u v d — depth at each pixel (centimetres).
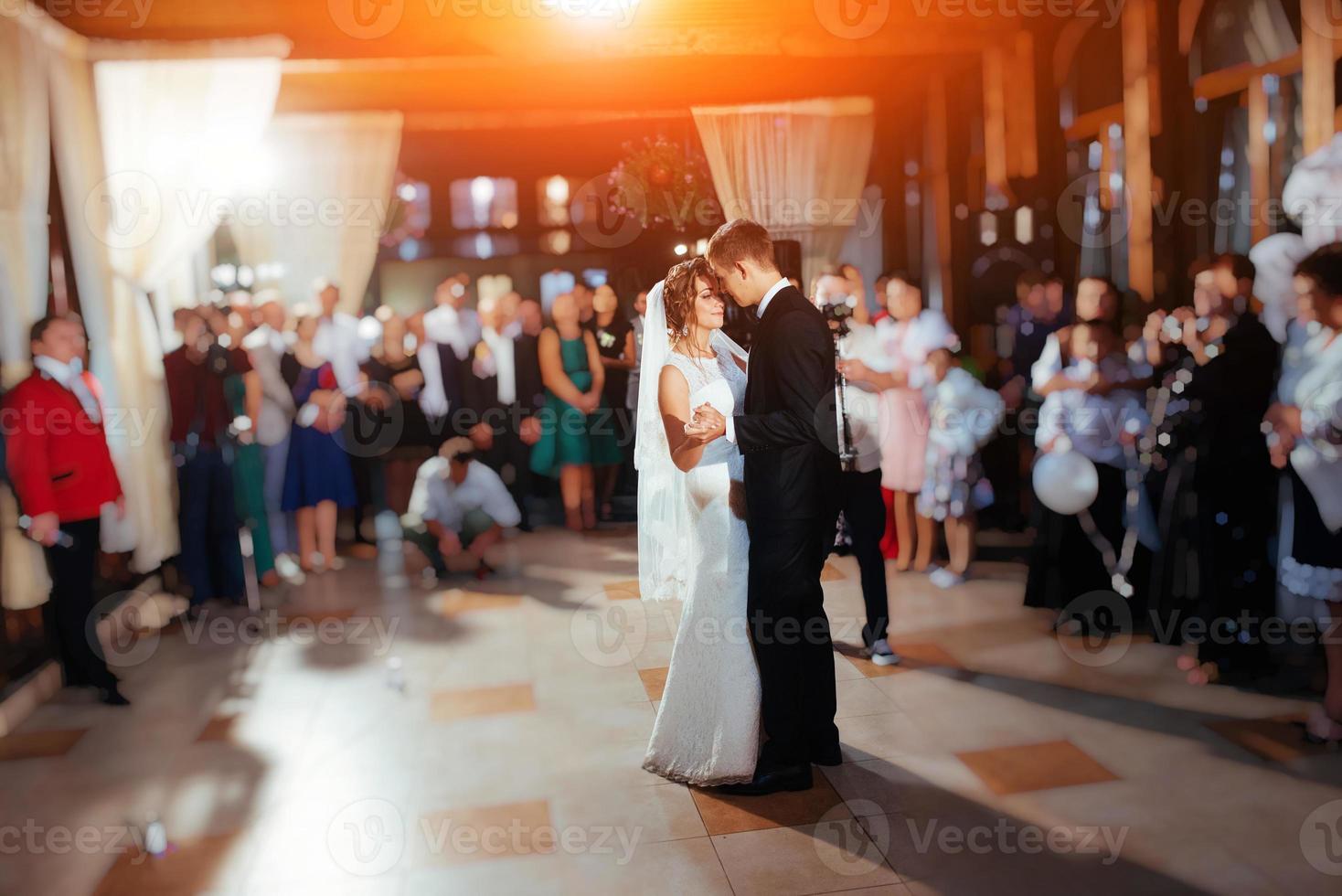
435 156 795
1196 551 367
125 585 485
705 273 285
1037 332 546
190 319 477
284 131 670
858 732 319
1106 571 417
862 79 645
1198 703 333
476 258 808
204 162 516
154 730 344
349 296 681
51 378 361
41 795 294
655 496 303
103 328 471
